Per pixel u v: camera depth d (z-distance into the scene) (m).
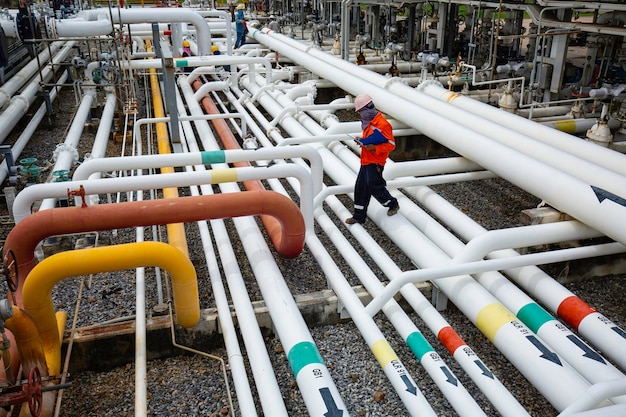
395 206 5.24
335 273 4.59
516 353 3.57
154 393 3.97
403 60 13.06
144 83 12.72
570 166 5.12
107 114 9.50
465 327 4.58
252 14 21.95
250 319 4.19
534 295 4.33
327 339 4.48
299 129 7.99
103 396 3.98
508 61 9.88
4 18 10.56
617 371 3.35
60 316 4.23
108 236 5.66
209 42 11.32
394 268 4.54
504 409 3.18
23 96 9.69
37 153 8.75
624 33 6.99
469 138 5.84
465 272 4.09
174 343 4.20
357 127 7.23
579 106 7.96
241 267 5.38
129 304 4.75
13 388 3.00
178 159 4.96
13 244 3.92
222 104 10.52
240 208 4.36
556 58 8.94
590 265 5.16
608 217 4.21
